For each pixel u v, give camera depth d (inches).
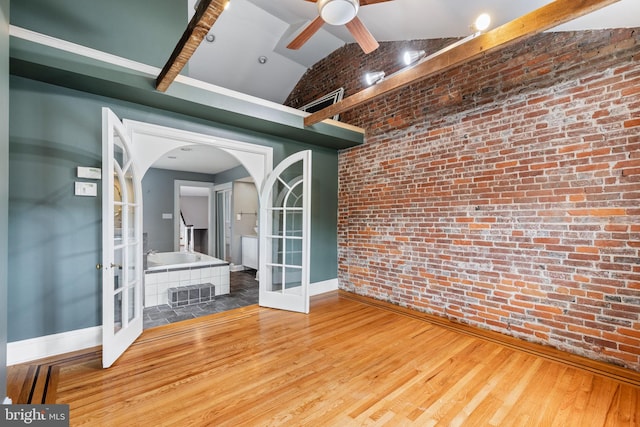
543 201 99.7
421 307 136.2
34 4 91.3
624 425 63.2
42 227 91.3
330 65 197.0
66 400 69.2
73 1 98.0
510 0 86.4
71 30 97.4
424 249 135.1
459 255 122.3
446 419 64.8
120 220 96.1
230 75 203.5
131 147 101.8
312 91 212.1
